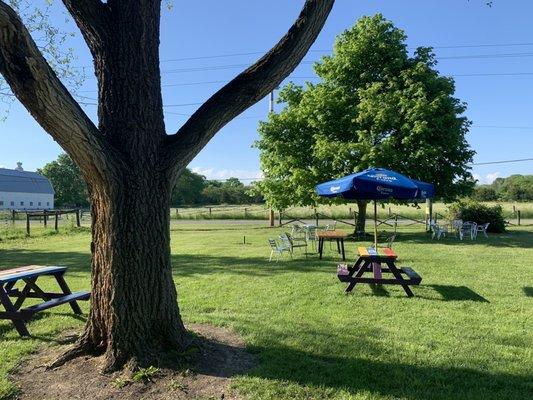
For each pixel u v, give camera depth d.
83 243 20.17
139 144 4.57
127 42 4.61
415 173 18.98
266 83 4.86
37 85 3.62
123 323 4.54
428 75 20.42
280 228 28.45
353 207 43.28
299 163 21.11
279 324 6.30
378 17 21.28
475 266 11.73
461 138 19.77
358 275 8.50
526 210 36.62
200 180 81.19
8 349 5.28
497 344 5.50
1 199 70.31
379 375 4.53
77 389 4.17
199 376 4.42
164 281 4.76
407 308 7.29
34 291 7.42
